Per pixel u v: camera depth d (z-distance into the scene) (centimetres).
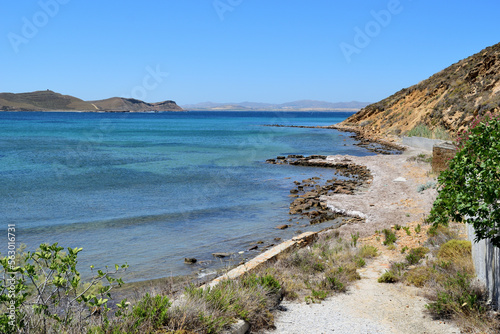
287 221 1641
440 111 4941
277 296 740
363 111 9950
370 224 1373
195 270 1051
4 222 1606
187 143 6003
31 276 474
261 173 3075
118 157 4131
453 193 592
